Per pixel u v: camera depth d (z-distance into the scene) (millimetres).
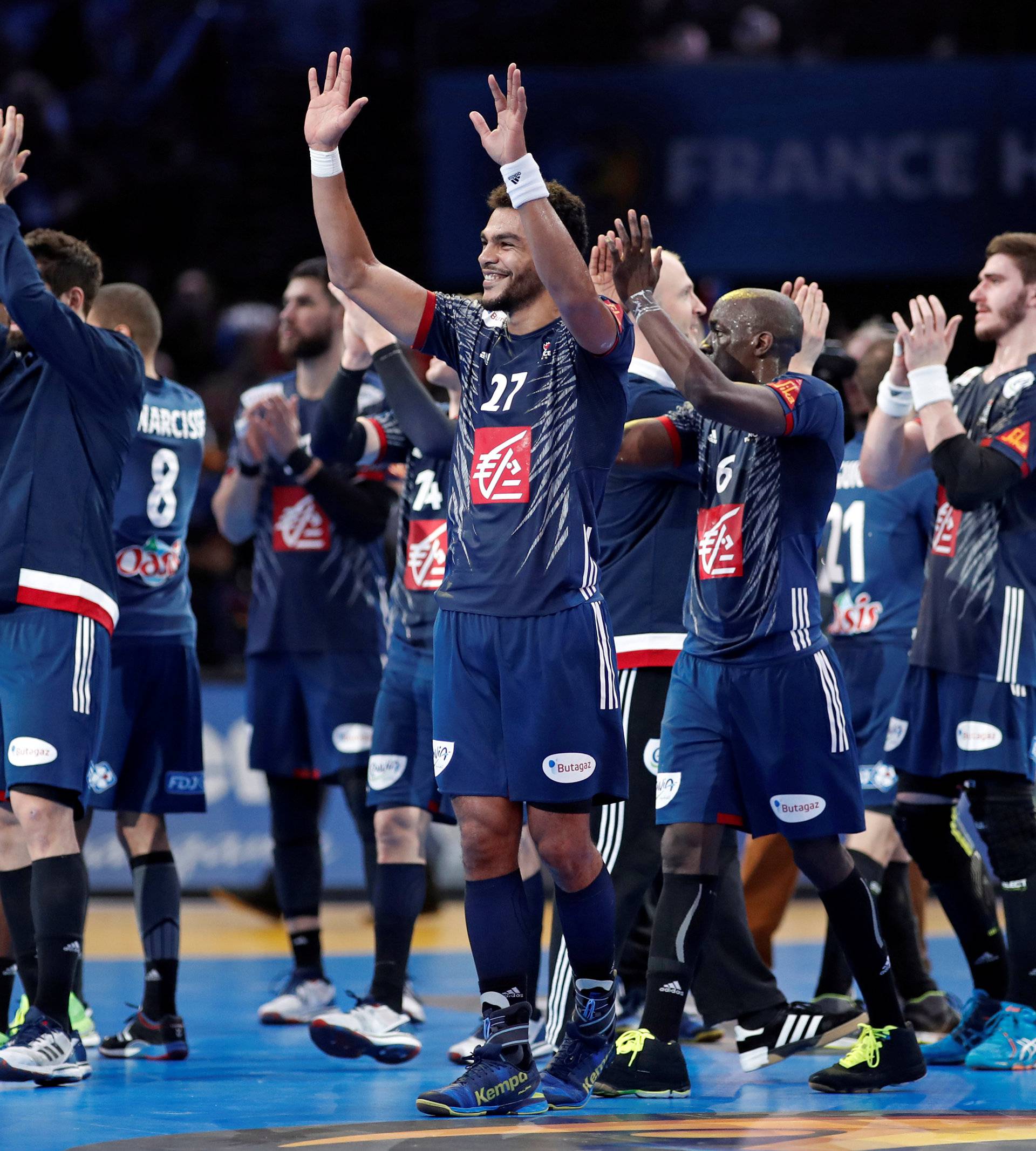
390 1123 12914
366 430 20141
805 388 14078
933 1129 12656
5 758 16000
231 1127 12836
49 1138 12352
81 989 18953
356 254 13523
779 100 45188
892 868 19688
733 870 16969
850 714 14625
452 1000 23234
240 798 35094
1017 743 16828
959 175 44906
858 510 20438
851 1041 18891
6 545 15266
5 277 15180
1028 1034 16578
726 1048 18672
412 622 18688
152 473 18938
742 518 14430
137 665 18594
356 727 21359
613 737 13047
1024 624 16906
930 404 16531
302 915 21297
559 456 12969
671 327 13344
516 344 13375
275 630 21562
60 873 15250
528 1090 13258
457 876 37125
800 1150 11555
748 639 14266
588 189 45594
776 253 45406
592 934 13344
